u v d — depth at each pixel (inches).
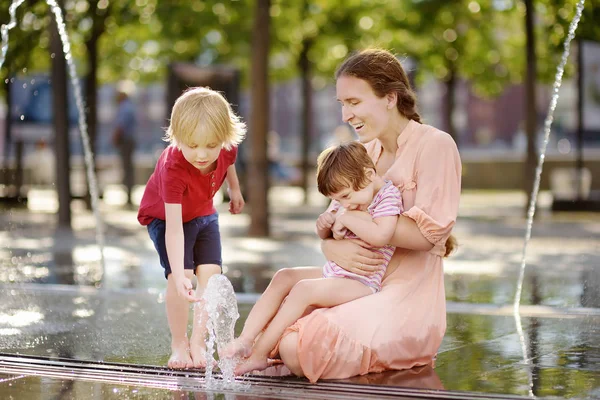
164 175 183.5
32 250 444.5
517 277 344.2
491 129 2084.2
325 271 178.4
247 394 158.4
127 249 452.8
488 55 835.4
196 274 197.5
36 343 210.2
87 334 222.2
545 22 621.0
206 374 172.1
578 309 261.4
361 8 806.5
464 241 499.2
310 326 166.7
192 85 746.8
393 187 175.3
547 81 764.6
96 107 738.2
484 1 726.5
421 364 181.3
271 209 804.0
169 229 182.1
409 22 760.3
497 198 975.6
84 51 799.1
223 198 847.7
